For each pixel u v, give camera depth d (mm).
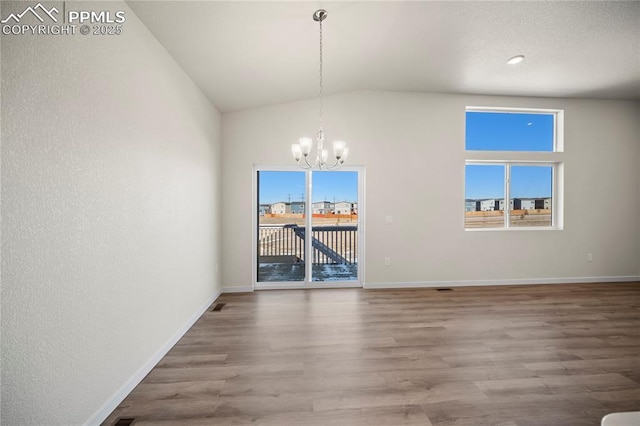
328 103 4129
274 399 1729
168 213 2350
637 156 4543
